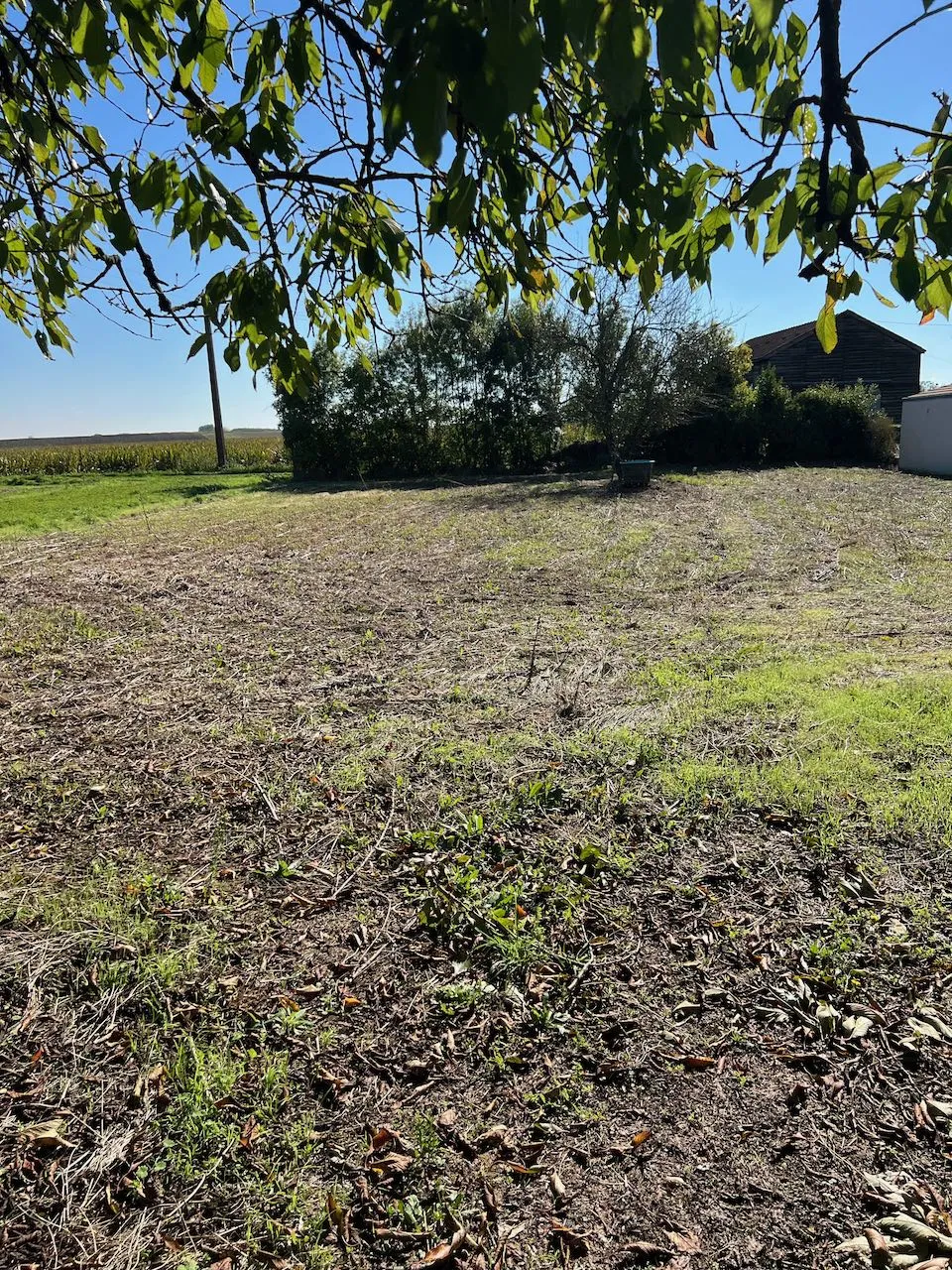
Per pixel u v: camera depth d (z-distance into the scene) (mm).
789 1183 1835
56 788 3814
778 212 1324
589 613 6641
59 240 1963
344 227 2072
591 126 1598
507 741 4129
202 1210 1810
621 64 859
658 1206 1794
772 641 5641
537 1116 2033
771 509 12016
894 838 3102
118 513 14008
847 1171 1857
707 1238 1719
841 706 4273
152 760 4109
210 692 5109
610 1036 2281
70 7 1401
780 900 2814
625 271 1734
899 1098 2043
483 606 7016
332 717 4633
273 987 2506
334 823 3449
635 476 14781
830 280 1524
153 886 3018
